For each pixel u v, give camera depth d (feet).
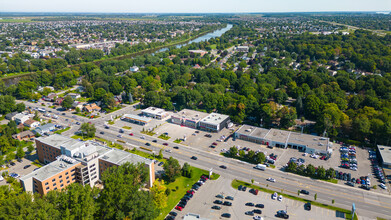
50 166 517.14
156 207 436.35
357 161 622.13
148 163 519.60
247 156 631.97
